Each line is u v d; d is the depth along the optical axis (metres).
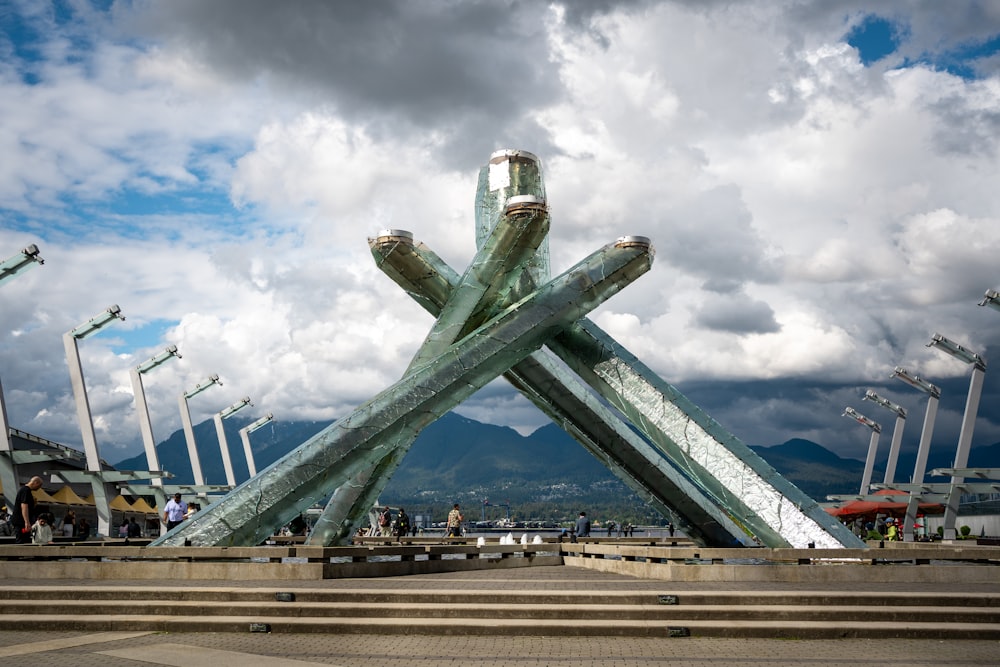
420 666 9.79
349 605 12.66
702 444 21.28
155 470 47.81
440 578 18.30
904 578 17.12
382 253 22.27
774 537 20.48
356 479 23.39
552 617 12.48
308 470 20.06
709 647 11.16
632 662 10.11
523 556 25.16
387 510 41.28
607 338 22.78
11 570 16.72
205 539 19.56
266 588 13.67
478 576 19.28
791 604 13.05
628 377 22.16
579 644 11.29
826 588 15.18
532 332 21.44
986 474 45.06
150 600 13.15
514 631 11.88
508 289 22.73
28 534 20.98
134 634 11.82
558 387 23.92
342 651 10.66
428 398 20.73
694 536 25.28
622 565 20.47
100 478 43.16
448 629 11.90
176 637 11.62
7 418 35.97
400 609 12.52
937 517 64.19
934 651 11.02
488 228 23.91
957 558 18.25
